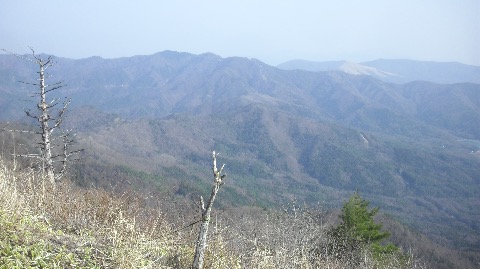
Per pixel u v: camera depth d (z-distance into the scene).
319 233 17.52
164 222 9.20
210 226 9.34
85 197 9.10
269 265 8.51
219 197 82.00
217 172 6.57
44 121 14.66
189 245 8.51
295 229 14.71
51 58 15.16
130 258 6.23
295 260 9.59
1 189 6.75
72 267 5.57
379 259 21.98
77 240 6.46
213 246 8.35
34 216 6.50
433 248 60.59
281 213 16.73
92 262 5.86
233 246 9.73
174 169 136.88
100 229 7.27
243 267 8.09
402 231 60.84
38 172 10.02
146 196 11.93
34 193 8.06
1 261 4.92
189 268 7.51
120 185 12.55
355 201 25.16
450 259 58.81
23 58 14.43
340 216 25.08
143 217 9.40
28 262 5.16
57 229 6.89
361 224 23.89
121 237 6.61
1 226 5.66
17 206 6.49
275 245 11.07
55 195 8.47
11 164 9.55
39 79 14.84
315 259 11.73
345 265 15.49
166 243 7.88
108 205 8.71
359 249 22.05
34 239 5.79
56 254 5.64
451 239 118.62
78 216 7.85
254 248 9.43
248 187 152.00
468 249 95.00
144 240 7.04
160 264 6.87
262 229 12.91
